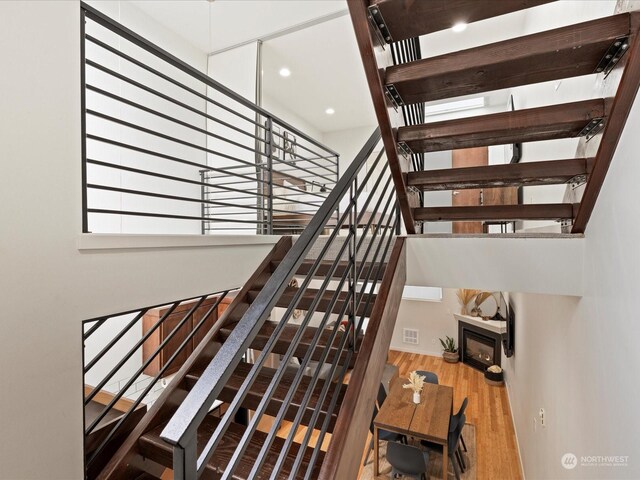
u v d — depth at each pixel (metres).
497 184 1.88
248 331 0.77
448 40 4.20
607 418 1.39
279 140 5.81
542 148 2.84
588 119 1.30
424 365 6.63
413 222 2.13
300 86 5.39
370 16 1.16
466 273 1.97
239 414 2.65
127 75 3.52
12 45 1.05
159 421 1.59
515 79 1.31
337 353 1.41
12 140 1.05
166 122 3.93
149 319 3.38
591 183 1.49
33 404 1.09
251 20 3.91
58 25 1.18
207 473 1.36
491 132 1.48
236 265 2.15
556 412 2.31
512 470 3.68
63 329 1.18
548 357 2.60
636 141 1.14
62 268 1.18
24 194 1.08
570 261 1.77
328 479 1.12
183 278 1.73
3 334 1.02
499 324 5.94
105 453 1.59
